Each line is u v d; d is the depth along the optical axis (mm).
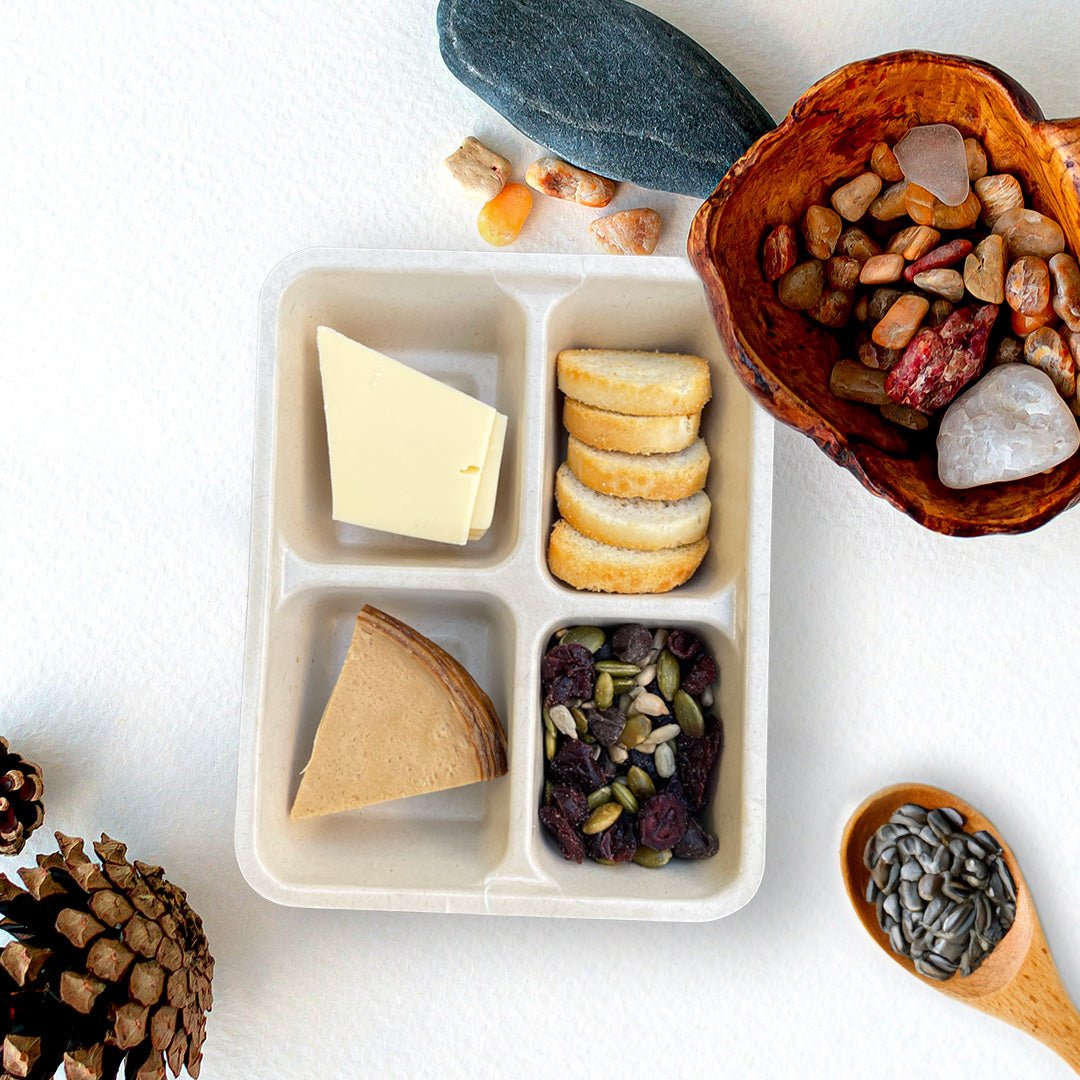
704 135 653
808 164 613
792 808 684
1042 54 677
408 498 652
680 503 653
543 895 638
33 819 662
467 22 654
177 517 688
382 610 678
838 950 685
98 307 689
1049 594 685
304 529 659
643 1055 685
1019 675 684
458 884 643
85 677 688
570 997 686
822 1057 684
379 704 653
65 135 689
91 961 605
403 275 643
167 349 689
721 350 656
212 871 686
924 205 606
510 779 644
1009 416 593
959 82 596
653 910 636
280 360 641
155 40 688
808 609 685
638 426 640
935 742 684
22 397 690
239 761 638
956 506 604
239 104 688
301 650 663
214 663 688
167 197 688
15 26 688
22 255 689
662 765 661
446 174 684
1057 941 680
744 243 615
